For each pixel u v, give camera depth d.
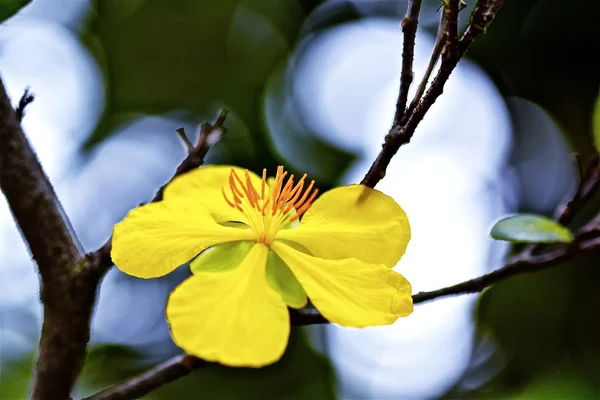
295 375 0.57
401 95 0.28
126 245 0.29
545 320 0.58
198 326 0.27
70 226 0.29
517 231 0.30
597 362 0.54
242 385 0.56
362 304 0.28
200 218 0.29
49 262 0.29
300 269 0.29
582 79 0.65
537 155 0.68
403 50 0.28
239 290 0.28
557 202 0.66
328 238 0.29
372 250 0.29
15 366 0.55
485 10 0.27
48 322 0.29
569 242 0.30
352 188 0.29
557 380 0.53
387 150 0.29
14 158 0.29
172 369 0.28
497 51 0.67
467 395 0.60
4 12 0.30
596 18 0.63
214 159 0.67
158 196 0.30
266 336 0.27
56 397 0.29
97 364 0.57
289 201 0.29
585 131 0.65
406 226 0.29
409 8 0.28
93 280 0.29
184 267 0.60
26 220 0.29
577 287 0.57
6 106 0.29
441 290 0.29
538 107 0.68
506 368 0.59
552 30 0.65
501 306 0.59
